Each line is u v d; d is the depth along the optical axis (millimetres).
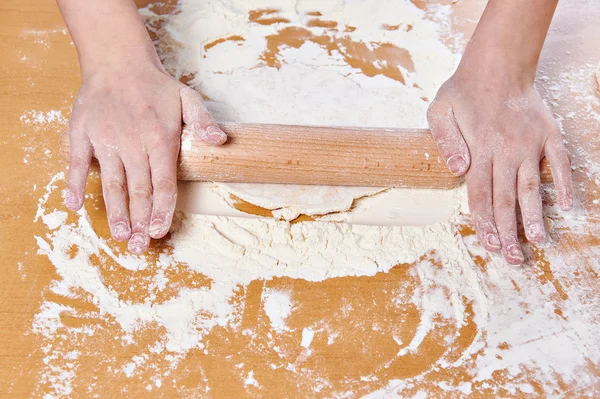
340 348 491
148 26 692
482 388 477
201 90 633
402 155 548
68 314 502
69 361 480
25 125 610
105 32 574
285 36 688
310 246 538
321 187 567
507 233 513
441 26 702
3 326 495
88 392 468
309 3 720
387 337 498
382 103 628
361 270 530
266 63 662
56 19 707
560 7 738
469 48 586
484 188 529
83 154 525
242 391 471
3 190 567
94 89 556
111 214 508
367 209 562
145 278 520
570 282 530
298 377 478
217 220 547
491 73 564
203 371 478
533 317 510
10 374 474
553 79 662
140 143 530
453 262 536
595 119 631
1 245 536
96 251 533
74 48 679
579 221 564
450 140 537
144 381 473
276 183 564
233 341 492
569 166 540
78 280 519
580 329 505
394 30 698
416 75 657
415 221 557
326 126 562
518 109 555
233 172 547
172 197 516
